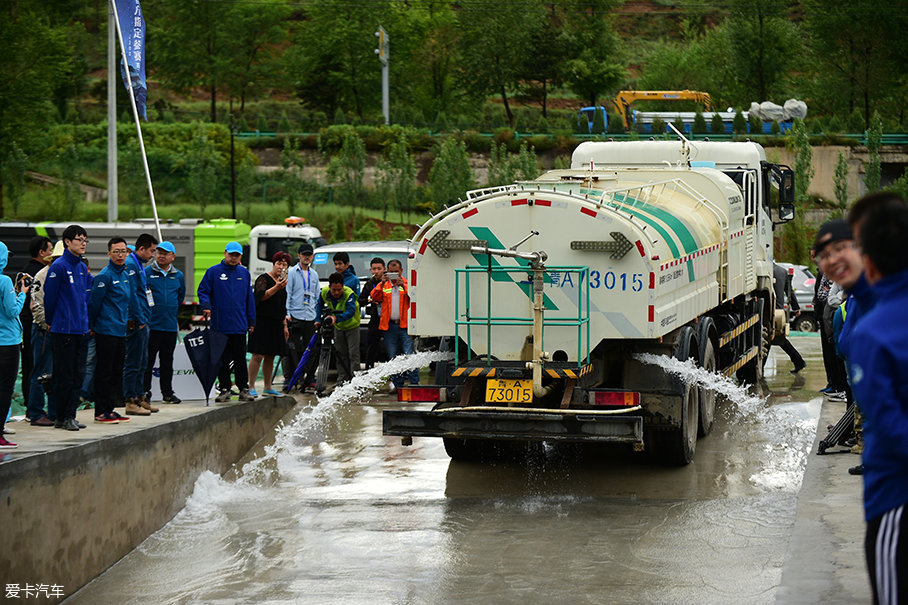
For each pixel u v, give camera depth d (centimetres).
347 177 5825
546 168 6316
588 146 1853
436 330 1175
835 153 5984
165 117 7550
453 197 5419
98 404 1142
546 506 1083
